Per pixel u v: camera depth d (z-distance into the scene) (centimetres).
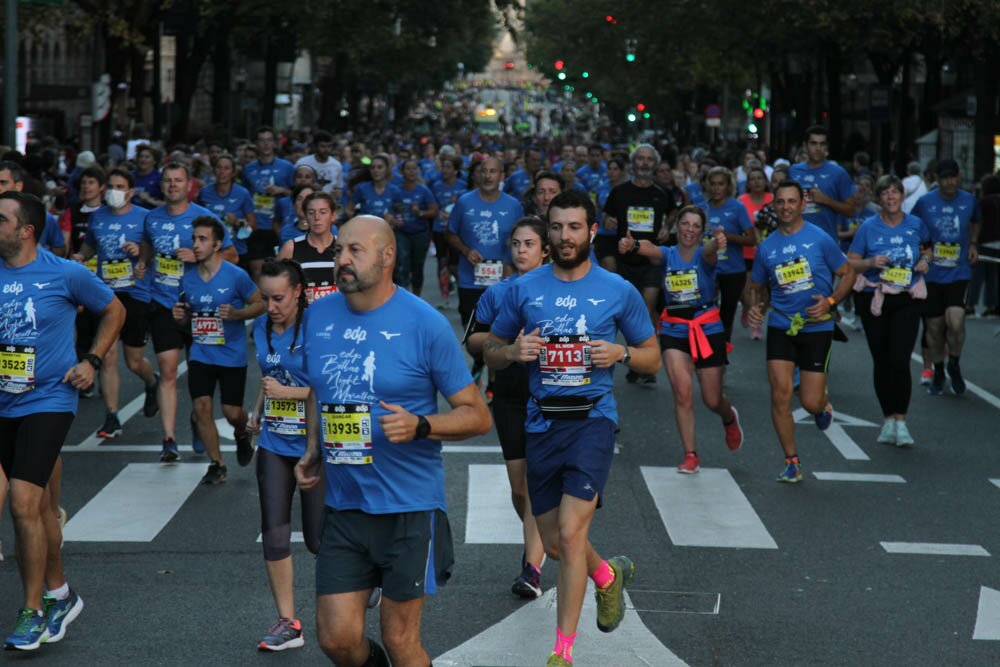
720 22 3712
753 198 1664
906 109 3881
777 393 1040
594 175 2214
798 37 3553
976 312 2159
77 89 3897
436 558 557
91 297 709
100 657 663
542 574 806
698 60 4231
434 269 2752
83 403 1349
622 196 1392
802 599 768
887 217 1188
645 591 777
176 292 1093
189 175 1098
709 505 974
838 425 1271
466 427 548
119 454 1126
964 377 1540
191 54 3791
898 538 898
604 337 664
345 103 6862
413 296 558
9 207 689
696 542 880
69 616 707
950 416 1320
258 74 5862
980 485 1050
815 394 1042
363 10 3934
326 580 551
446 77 9031
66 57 5006
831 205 1459
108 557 835
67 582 781
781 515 952
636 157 1380
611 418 663
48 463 684
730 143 5216
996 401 1396
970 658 679
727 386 1454
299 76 7038
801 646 691
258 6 3678
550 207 670
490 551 852
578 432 654
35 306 693
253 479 1039
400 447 550
